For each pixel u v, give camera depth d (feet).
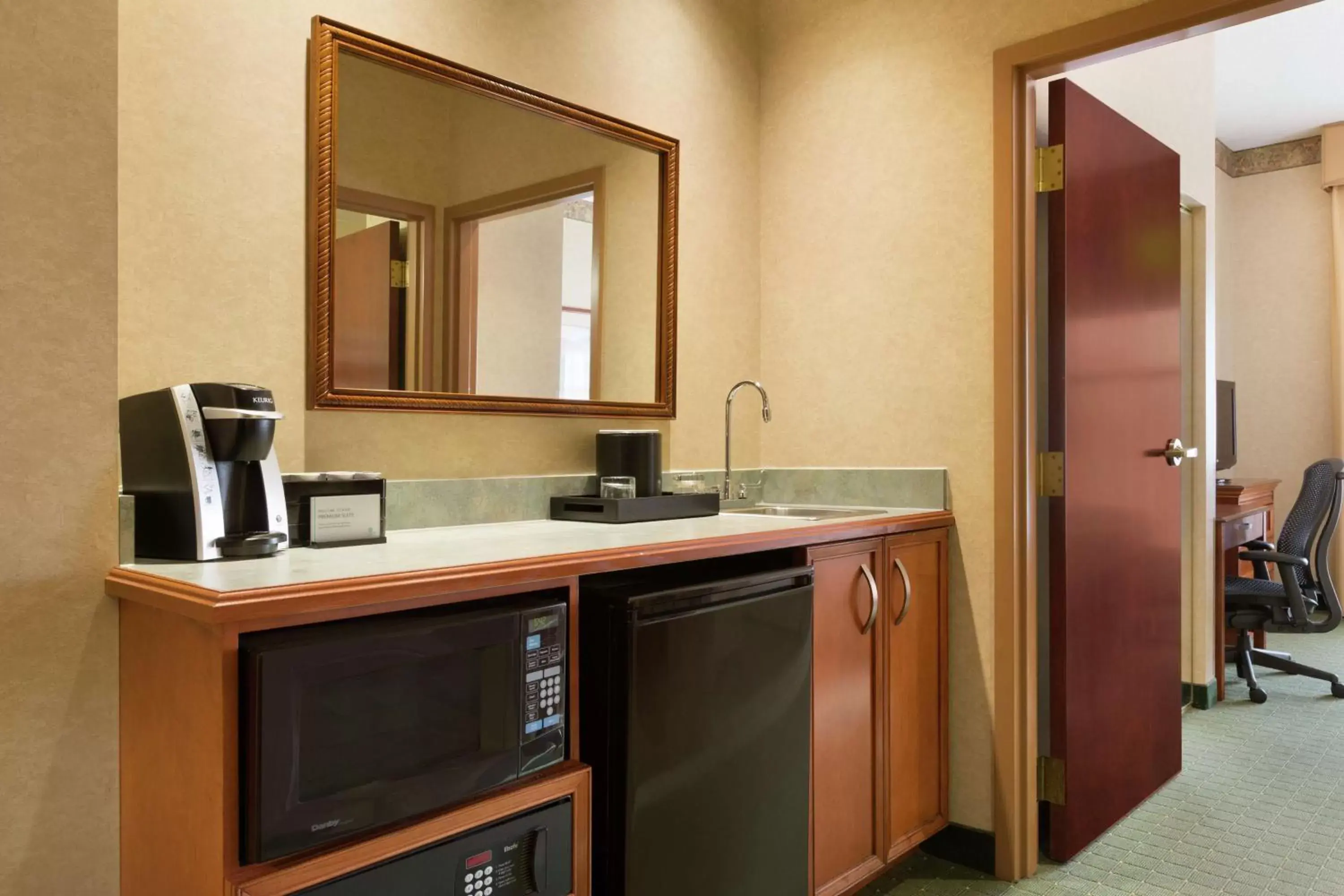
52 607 3.92
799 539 5.94
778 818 5.72
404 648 3.69
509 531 6.18
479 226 6.57
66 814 3.96
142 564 4.24
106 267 4.09
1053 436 7.53
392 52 5.99
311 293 5.64
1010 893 7.01
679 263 8.18
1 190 3.76
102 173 4.07
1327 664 14.43
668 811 4.95
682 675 5.02
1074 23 7.06
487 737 4.04
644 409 7.79
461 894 3.89
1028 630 7.47
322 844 3.46
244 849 3.34
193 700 3.51
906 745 7.10
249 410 4.39
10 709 3.82
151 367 4.96
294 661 3.37
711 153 8.52
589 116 7.30
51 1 3.90
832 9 8.53
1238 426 19.67
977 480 7.55
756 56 9.06
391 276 6.05
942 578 7.58
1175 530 9.36
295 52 5.59
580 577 5.33
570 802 4.37
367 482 5.30
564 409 7.16
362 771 3.59
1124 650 8.38
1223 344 19.44
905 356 7.99
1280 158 19.24
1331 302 18.54
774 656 5.66
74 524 3.99
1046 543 8.14
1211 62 12.24
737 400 8.80
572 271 7.26
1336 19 13.78
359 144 5.87
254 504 4.60
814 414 8.64
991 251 7.48
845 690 6.45
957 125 7.68
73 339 3.99
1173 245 9.34
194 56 5.13
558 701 4.35
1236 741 10.68
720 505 7.72
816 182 8.64
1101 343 7.97
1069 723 7.51
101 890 4.07
